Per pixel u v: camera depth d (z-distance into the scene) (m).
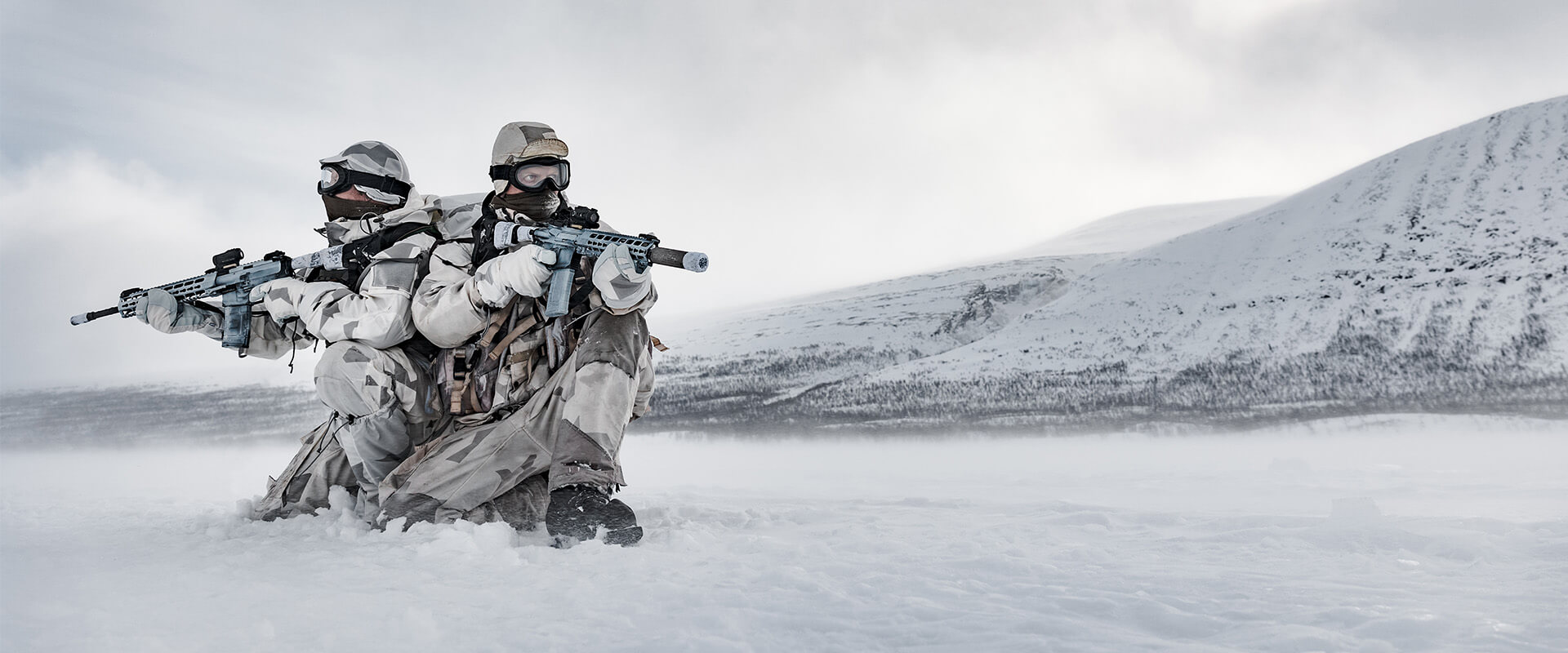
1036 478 6.58
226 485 7.21
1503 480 4.93
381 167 3.78
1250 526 3.03
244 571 2.59
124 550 3.04
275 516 3.97
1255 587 2.03
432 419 3.61
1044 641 1.61
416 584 2.38
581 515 3.04
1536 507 3.55
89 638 1.80
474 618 2.00
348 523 3.56
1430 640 1.54
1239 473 6.33
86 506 5.08
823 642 1.70
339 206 3.84
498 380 3.46
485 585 2.37
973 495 5.20
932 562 2.48
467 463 3.38
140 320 4.29
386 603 2.14
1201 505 4.26
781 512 3.93
